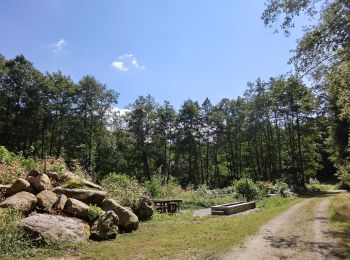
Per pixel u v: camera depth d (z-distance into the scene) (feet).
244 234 38.52
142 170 209.97
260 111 198.70
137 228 42.37
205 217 57.21
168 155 232.73
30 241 30.27
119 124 204.03
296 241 34.65
